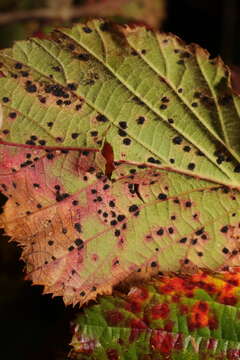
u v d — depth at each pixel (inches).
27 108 8.1
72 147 8.2
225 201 8.4
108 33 8.0
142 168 8.4
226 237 8.3
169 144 8.4
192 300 8.1
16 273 10.7
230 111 8.2
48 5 13.5
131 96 8.2
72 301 8.1
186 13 16.2
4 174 8.1
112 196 8.3
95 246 8.2
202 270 8.2
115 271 8.2
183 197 8.4
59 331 9.9
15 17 13.3
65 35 8.0
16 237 8.1
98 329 8.1
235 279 8.2
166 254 8.3
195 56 8.1
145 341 8.0
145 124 8.3
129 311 8.1
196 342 8.0
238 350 8.0
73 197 8.2
